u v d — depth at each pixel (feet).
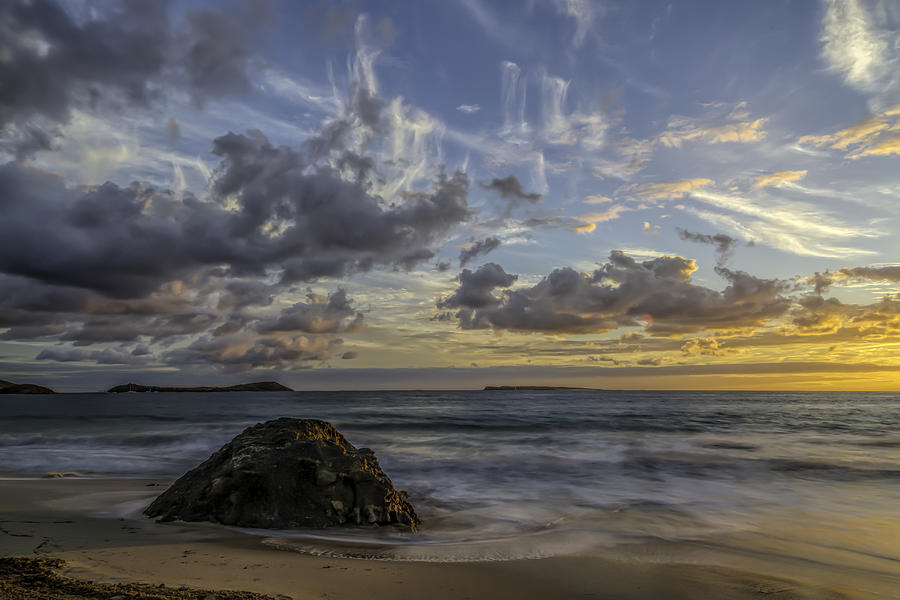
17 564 19.42
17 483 42.63
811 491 43.83
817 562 24.67
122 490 39.81
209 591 17.17
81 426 104.68
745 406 233.55
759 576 22.21
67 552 22.50
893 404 275.80
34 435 83.66
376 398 403.54
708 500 40.04
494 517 34.27
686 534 29.68
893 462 59.36
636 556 24.93
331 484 31.63
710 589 20.42
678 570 22.86
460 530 30.81
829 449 70.74
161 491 39.40
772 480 49.16
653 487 45.70
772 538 29.07
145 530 27.61
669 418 135.95
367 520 30.40
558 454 64.75
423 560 23.43
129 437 79.61
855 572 23.21
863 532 30.55
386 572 21.29
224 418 132.26
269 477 31.24
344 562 22.62
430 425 110.42
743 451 68.33
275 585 18.85
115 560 21.44
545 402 285.43
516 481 48.73
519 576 21.42
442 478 50.31
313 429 37.76
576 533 29.25
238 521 29.35
